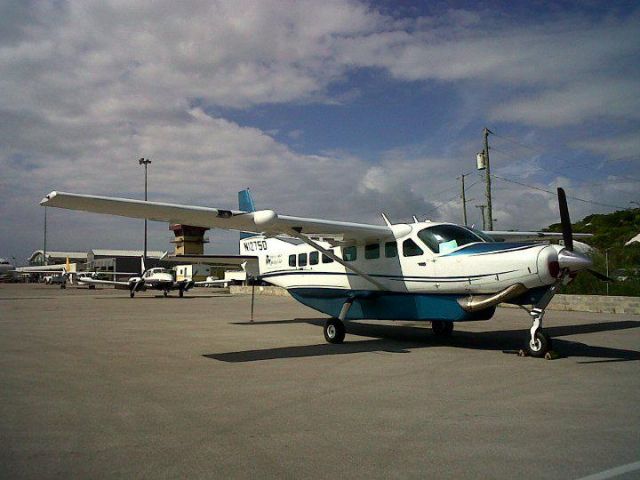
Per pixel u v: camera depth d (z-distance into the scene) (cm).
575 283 1872
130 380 666
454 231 986
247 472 353
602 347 935
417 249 1008
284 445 410
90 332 1230
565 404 534
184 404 541
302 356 872
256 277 1491
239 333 1221
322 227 1003
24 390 605
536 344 845
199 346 992
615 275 1853
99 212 904
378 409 520
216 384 642
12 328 1318
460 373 712
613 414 495
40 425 464
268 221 945
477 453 388
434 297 987
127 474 349
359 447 404
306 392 597
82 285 6794
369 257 1109
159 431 446
